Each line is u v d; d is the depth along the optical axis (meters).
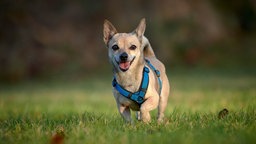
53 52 24.67
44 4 25.91
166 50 25.08
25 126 5.98
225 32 27.91
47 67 24.33
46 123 6.37
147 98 6.43
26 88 19.88
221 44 26.81
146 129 5.63
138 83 6.34
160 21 25.50
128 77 6.31
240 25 29.00
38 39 25.00
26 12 25.61
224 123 5.71
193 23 26.42
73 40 25.25
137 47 6.48
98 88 17.94
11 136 5.40
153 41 25.05
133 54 6.40
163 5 26.00
